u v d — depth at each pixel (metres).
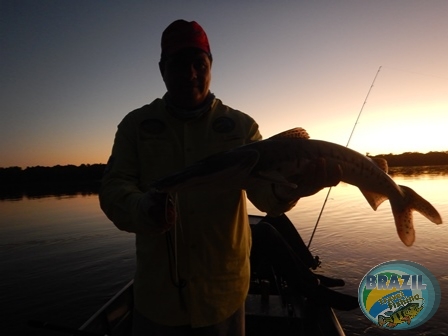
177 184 2.00
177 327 2.17
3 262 12.05
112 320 4.12
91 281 10.02
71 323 7.50
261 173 2.15
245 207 2.39
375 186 2.87
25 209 29.88
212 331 2.17
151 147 2.25
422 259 9.55
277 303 4.36
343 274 8.80
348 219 16.80
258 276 5.01
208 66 2.36
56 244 14.75
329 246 11.48
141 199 1.79
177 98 2.31
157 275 2.16
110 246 14.08
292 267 4.37
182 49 2.22
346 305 4.16
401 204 3.04
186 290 2.14
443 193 25.27
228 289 2.22
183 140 2.30
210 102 2.39
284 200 2.14
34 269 11.19
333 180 2.23
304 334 3.87
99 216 23.22
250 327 4.04
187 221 2.16
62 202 36.88
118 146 2.29
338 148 2.64
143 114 2.36
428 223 14.38
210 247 2.18
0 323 7.41
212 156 2.14
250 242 2.57
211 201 2.20
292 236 5.58
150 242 2.19
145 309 2.18
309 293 4.20
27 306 8.35
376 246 11.23
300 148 2.42
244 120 2.51
